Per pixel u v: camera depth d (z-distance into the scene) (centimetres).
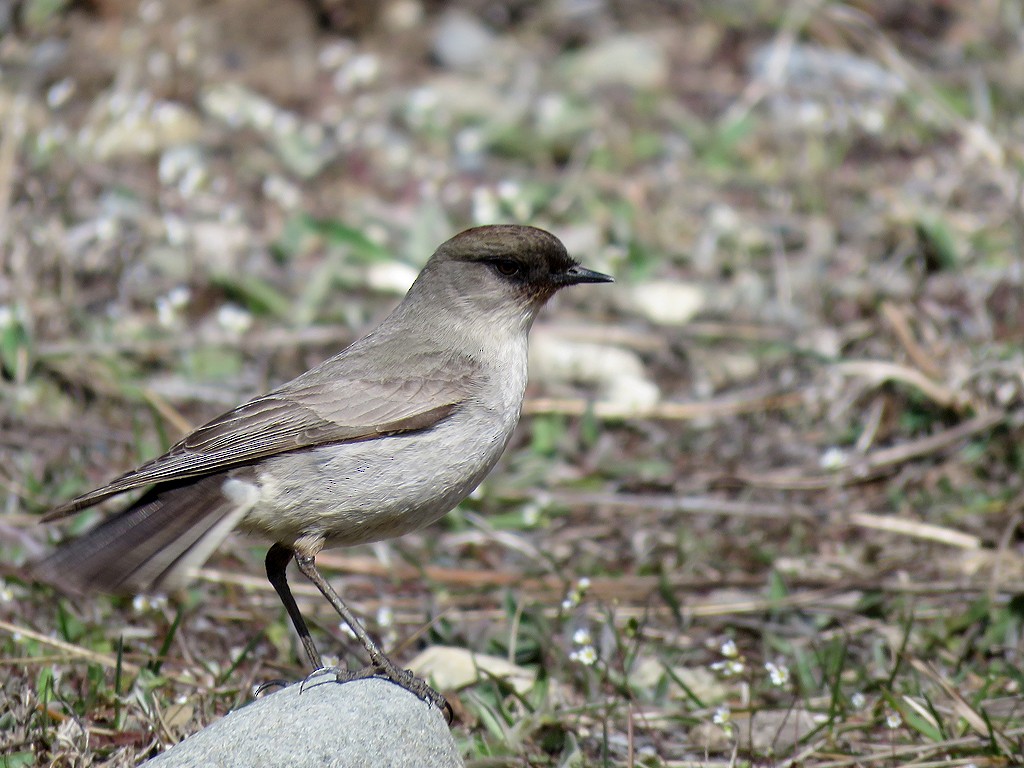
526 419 1259
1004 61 1736
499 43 1820
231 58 1720
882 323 1297
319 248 1447
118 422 1191
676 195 1544
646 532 1124
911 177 1548
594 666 916
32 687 851
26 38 1620
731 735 833
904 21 1805
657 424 1260
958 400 1188
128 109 1552
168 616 969
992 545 1081
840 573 1061
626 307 1385
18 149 1384
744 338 1341
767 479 1171
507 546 1112
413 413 822
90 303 1304
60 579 740
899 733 866
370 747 705
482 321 877
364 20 1812
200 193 1483
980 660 946
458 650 930
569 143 1628
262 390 1248
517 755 820
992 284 1305
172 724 822
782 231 1483
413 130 1641
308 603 1017
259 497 796
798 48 1742
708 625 1011
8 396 1182
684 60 1791
